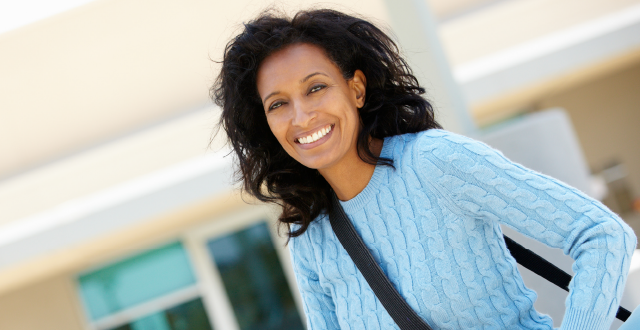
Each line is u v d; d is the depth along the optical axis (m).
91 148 6.44
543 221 1.37
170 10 6.15
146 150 6.41
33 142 6.36
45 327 8.65
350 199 1.64
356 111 1.63
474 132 3.69
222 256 8.71
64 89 6.26
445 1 7.28
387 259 1.59
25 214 6.39
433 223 1.49
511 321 1.49
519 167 1.39
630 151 9.74
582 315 1.31
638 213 9.05
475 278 1.47
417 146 1.50
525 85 6.63
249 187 1.80
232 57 1.63
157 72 6.34
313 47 1.58
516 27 7.11
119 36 6.18
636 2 6.98
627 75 9.73
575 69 6.90
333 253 1.69
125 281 8.75
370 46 1.66
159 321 8.70
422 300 1.51
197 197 5.80
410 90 1.70
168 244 8.71
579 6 7.05
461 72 6.83
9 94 6.18
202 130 6.38
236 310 8.65
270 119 1.60
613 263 1.30
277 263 8.66
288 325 8.62
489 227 1.49
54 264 7.21
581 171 3.55
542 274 1.68
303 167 1.75
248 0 6.06
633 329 1.38
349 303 1.67
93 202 6.18
